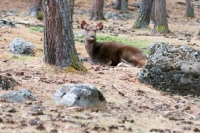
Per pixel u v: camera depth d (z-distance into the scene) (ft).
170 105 41.68
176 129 32.12
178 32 112.78
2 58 55.21
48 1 48.83
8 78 41.11
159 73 48.75
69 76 47.70
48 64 49.88
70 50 49.57
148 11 113.70
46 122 30.81
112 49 59.72
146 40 88.89
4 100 36.22
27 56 58.08
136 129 31.04
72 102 35.83
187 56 48.75
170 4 181.78
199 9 186.39
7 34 69.31
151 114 36.73
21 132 27.89
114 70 54.03
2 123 29.81
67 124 30.73
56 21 48.96
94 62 60.13
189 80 47.52
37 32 77.15
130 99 42.24
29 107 35.04
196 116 37.55
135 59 58.59
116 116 34.65
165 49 49.88
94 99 36.17
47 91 41.16
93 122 31.91
